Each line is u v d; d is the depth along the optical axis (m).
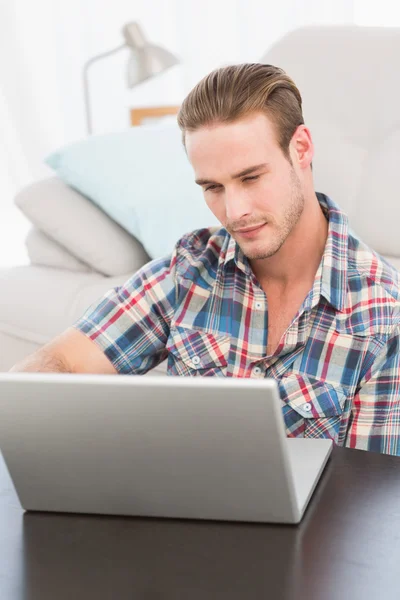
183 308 1.33
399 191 2.07
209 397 0.79
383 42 2.17
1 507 0.94
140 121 3.50
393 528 0.82
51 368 1.28
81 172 2.35
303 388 1.21
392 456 0.98
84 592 0.76
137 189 2.29
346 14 3.62
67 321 2.17
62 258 2.38
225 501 0.85
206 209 2.27
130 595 0.75
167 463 0.84
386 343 1.19
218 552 0.80
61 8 4.02
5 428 0.88
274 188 1.16
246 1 3.80
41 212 2.33
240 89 1.14
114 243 2.30
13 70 4.03
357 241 1.26
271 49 2.32
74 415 0.84
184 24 3.95
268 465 0.81
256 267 1.29
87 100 3.57
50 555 0.83
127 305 1.36
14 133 4.07
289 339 1.22
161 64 3.36
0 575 0.80
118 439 0.84
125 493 0.88
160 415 0.81
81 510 0.91
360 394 1.20
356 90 2.17
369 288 1.21
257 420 0.79
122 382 0.81
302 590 0.73
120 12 4.02
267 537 0.82
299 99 1.22
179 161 2.35
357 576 0.75
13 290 2.32
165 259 1.38
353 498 0.88
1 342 2.32
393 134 2.11
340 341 1.21
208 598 0.74
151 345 1.37
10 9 3.99
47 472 0.89
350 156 2.16
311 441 1.01
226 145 1.14
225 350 1.29
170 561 0.80
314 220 1.24
